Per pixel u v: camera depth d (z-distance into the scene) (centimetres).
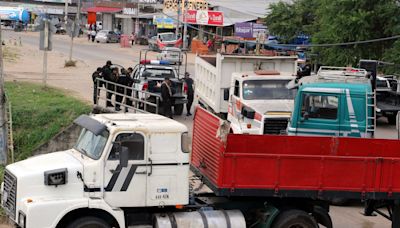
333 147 1327
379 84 3209
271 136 1287
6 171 1226
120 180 1180
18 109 2555
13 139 2395
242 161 1234
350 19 3388
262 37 4800
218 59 2470
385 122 3203
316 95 1786
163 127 1202
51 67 4538
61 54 5697
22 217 1134
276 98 2116
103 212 1180
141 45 7881
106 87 2589
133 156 1188
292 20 5475
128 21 9269
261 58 2511
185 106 3241
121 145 1179
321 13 3856
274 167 1245
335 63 3559
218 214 1258
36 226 1116
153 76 2906
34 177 1147
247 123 2070
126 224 1214
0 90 1884
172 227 1212
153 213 1231
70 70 4394
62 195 1155
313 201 1337
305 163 1254
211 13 6881
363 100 1778
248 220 1323
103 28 9831
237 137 1256
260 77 2159
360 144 1338
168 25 7544
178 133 1212
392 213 1355
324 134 1794
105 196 1174
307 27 5209
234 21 6981
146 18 8750
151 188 1200
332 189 1269
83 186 1164
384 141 1348
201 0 7256
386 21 3403
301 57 4659
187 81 2869
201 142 1375
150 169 1195
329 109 1788
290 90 2131
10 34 8450
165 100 2603
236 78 2216
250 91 2128
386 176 1286
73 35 4244
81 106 2675
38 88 3256
